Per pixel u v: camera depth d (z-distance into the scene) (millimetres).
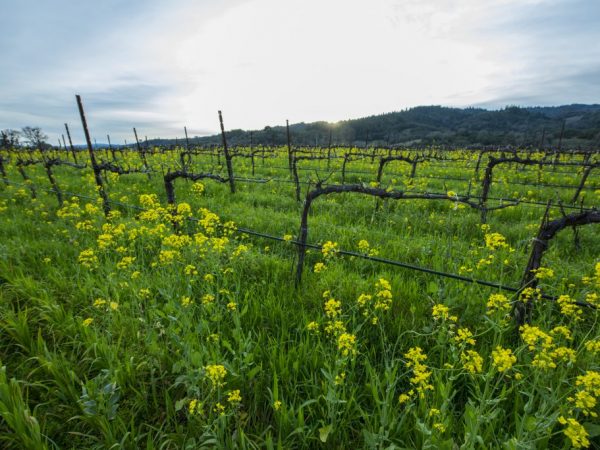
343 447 2344
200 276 4445
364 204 9398
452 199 4332
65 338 3488
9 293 4102
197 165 21203
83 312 3906
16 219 7379
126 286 4098
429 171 18969
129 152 32188
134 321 3520
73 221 6891
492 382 2797
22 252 5398
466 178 16328
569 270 4805
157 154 30266
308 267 5051
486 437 2221
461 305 3842
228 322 3682
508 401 2625
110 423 2541
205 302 3414
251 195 10867
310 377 2906
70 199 10273
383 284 2973
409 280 4496
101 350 3051
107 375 2691
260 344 3322
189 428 2496
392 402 2660
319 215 8195
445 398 2164
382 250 5719
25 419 2367
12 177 15227
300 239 4473
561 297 2863
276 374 2867
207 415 2594
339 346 2430
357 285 4242
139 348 3225
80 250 5637
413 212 8539
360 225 7371
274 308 3801
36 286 4176
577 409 2143
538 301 3641
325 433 2279
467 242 6281
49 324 3621
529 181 15109
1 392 2529
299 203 9586
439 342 2949
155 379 2820
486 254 5254
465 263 4887
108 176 12930
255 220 7766
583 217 2936
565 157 25094
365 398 2777
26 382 2697
